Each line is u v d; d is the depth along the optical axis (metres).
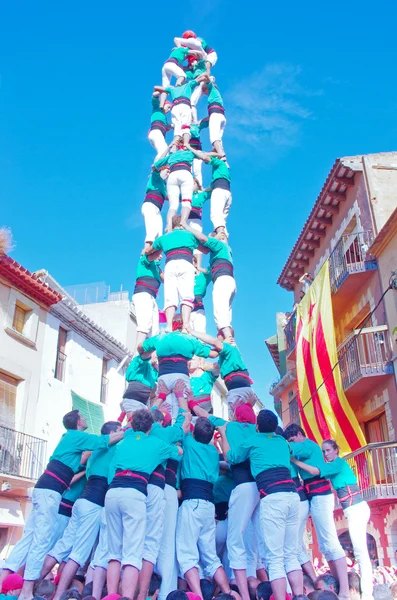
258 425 6.06
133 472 5.60
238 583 5.80
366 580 6.68
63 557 6.39
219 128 9.89
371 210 18.20
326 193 20.33
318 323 19.31
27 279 17.48
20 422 16.83
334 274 19.84
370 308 17.92
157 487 5.80
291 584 5.70
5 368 16.47
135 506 5.45
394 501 15.15
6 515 15.50
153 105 10.49
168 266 8.09
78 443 6.47
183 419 6.70
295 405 24.52
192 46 10.90
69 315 19.69
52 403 18.31
